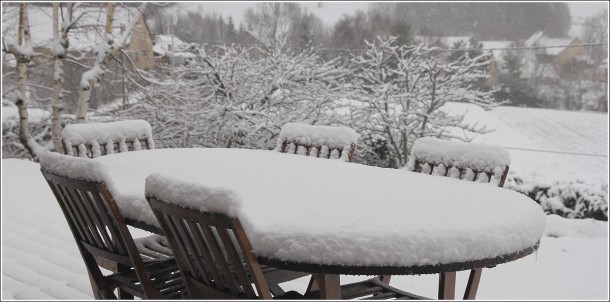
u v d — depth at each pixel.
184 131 7.19
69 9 7.85
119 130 3.45
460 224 1.53
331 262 1.37
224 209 1.30
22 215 4.55
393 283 3.22
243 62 7.08
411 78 7.00
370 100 6.77
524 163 12.74
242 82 6.99
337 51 7.73
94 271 2.02
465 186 2.16
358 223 1.49
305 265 1.37
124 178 2.21
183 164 2.59
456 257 1.43
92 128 3.32
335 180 2.22
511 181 5.95
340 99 7.16
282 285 3.12
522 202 1.87
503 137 14.91
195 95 7.24
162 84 7.28
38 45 8.47
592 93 15.87
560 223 4.70
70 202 1.92
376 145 7.18
